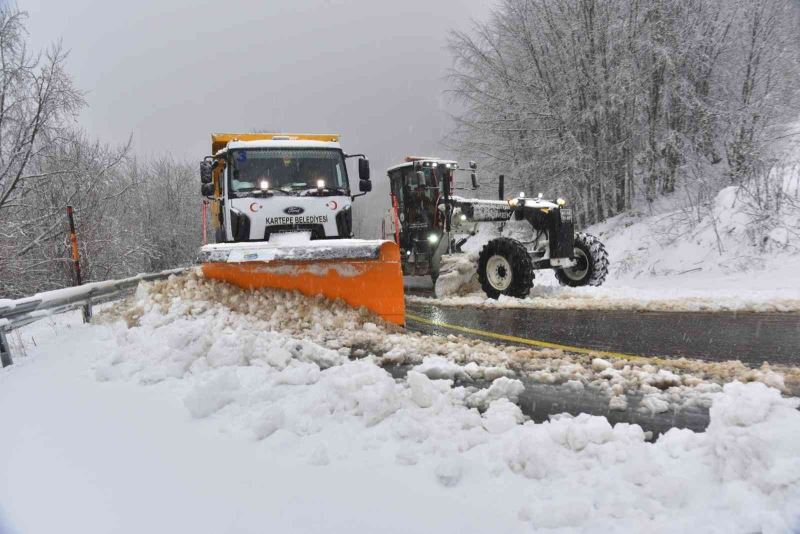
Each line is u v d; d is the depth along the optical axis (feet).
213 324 16.10
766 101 46.19
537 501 6.25
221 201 27.35
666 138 50.60
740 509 5.57
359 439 8.48
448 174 29.25
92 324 21.25
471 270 27.09
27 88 39.37
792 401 9.37
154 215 83.46
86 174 47.42
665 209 48.57
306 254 17.58
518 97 63.26
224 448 8.52
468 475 7.13
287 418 9.37
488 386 11.51
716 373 11.59
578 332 17.17
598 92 55.26
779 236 29.94
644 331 16.76
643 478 6.51
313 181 25.07
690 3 50.75
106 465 8.27
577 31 56.54
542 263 26.66
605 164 56.03
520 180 64.80
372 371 10.53
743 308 19.58
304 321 17.30
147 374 12.66
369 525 6.07
